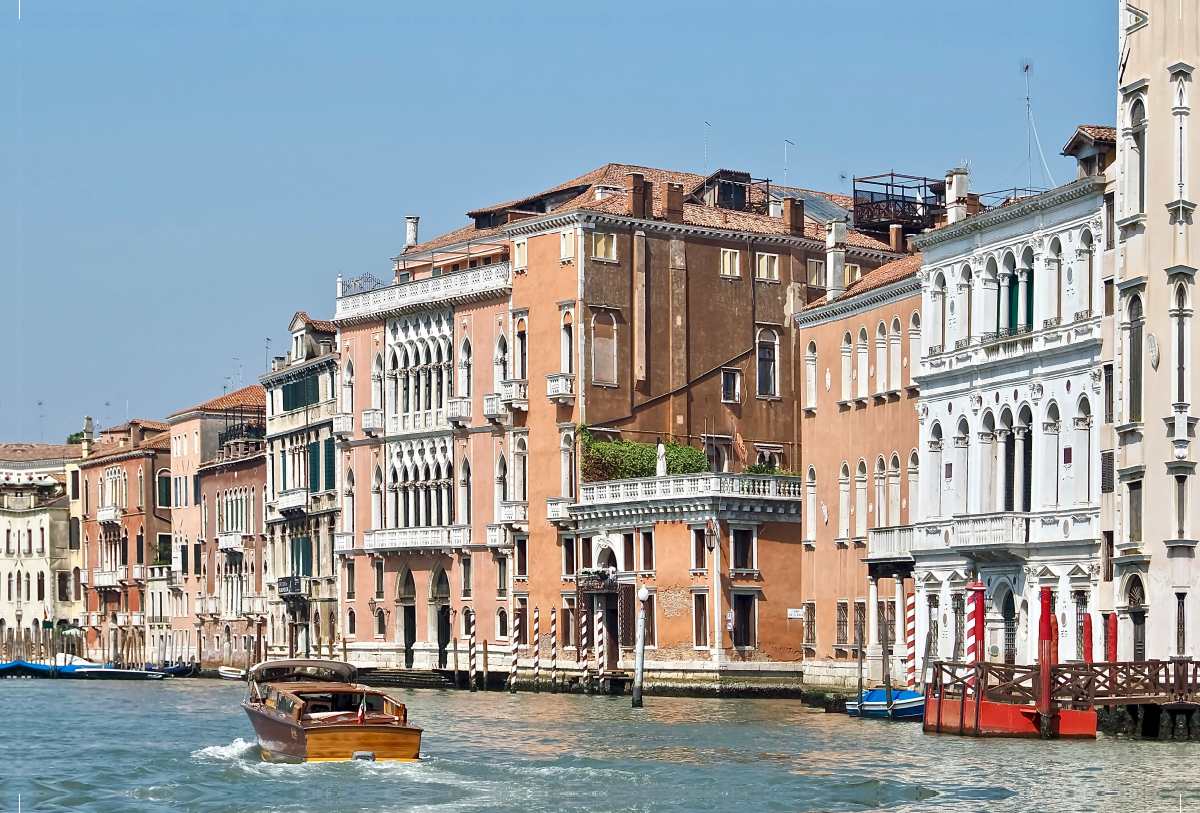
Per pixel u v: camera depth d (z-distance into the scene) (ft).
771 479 288.10
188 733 232.53
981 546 220.64
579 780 164.25
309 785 162.71
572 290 311.27
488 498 330.75
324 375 383.65
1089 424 209.26
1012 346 220.23
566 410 312.09
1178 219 195.83
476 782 162.50
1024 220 219.20
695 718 236.02
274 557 411.54
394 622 354.13
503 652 325.83
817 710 251.80
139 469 483.92
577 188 340.39
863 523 257.55
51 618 525.75
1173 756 169.27
